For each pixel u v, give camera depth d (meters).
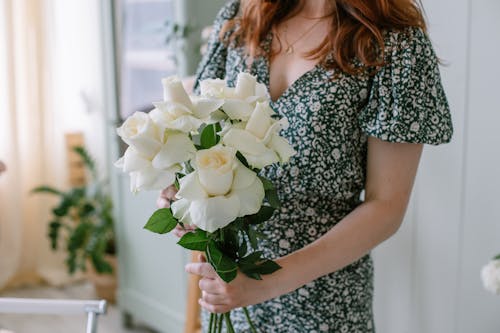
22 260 3.61
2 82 3.27
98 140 3.58
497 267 1.36
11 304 1.16
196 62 2.47
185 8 2.42
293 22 1.27
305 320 1.21
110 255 3.27
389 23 1.13
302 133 1.14
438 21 1.69
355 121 1.15
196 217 0.85
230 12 1.37
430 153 1.76
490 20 1.57
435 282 1.81
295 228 1.18
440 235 1.77
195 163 0.86
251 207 0.87
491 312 1.70
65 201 3.19
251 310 1.23
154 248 2.78
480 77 1.61
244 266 0.96
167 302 2.75
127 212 2.91
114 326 3.07
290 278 1.04
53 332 3.00
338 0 1.16
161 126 0.85
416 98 1.11
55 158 3.57
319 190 1.16
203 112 0.87
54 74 3.51
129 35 2.70
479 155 1.65
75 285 3.60
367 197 1.16
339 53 1.14
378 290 1.97
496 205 1.63
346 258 1.09
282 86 1.23
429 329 1.84
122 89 2.79
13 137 3.33
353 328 1.24
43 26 3.43
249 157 0.86
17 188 3.40
